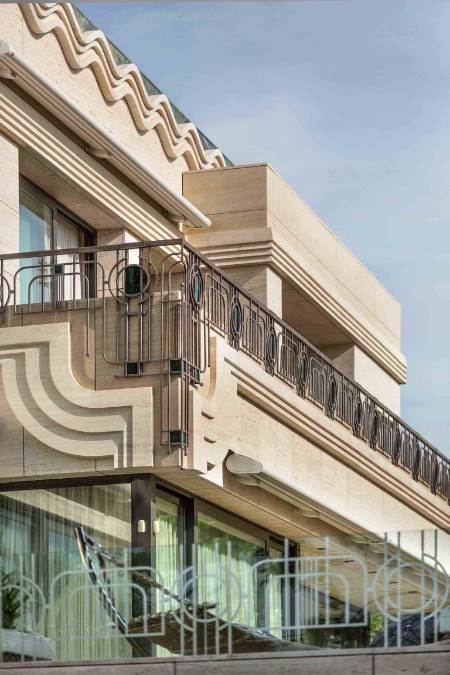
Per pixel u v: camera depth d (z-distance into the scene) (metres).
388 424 25.14
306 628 13.16
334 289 26.25
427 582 12.90
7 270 18.45
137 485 16.55
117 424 16.20
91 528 16.59
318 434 21.48
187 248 16.81
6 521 16.92
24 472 16.42
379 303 29.42
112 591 13.80
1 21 19.00
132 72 22.12
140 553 13.86
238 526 19.64
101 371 16.42
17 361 16.61
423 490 26.66
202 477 17.02
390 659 12.41
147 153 22.72
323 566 13.25
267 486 18.59
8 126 18.73
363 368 28.06
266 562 13.43
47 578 13.95
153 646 13.53
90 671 12.90
